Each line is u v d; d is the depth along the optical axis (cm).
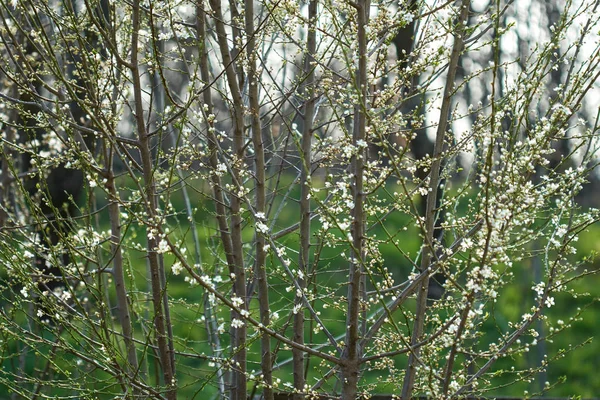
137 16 371
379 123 338
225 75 442
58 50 441
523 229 321
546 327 1050
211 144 450
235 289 449
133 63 374
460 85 345
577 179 317
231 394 465
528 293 970
